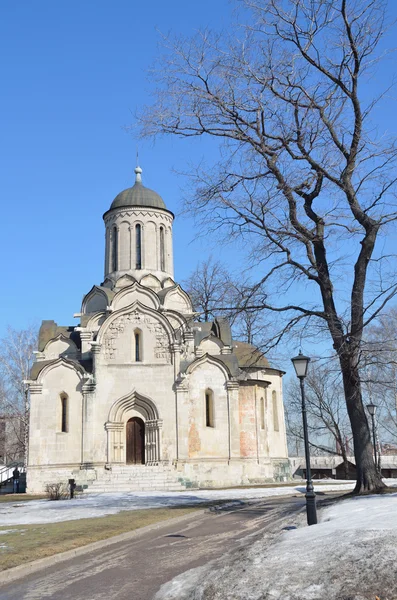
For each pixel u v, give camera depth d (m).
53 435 44.59
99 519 23.47
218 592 10.80
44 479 43.72
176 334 45.97
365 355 25.08
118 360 45.91
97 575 13.91
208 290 50.25
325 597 9.79
